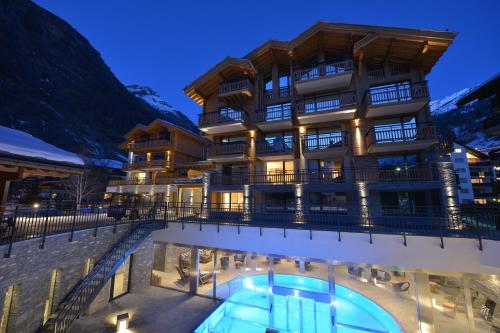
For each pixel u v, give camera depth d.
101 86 78.69
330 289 10.12
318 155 15.62
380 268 9.67
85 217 13.91
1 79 49.38
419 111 14.22
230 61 18.22
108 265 9.71
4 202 7.40
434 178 12.76
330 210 15.20
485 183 40.75
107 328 8.89
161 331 8.87
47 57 66.19
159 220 13.64
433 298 11.33
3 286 6.56
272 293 10.87
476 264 8.60
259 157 16.88
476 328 9.23
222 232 12.30
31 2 71.88
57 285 8.45
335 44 16.83
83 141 53.69
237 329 10.24
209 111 20.11
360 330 9.80
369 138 14.40
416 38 13.98
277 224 12.40
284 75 18.80
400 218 13.30
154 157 30.05
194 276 12.41
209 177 18.25
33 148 6.17
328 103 15.64
